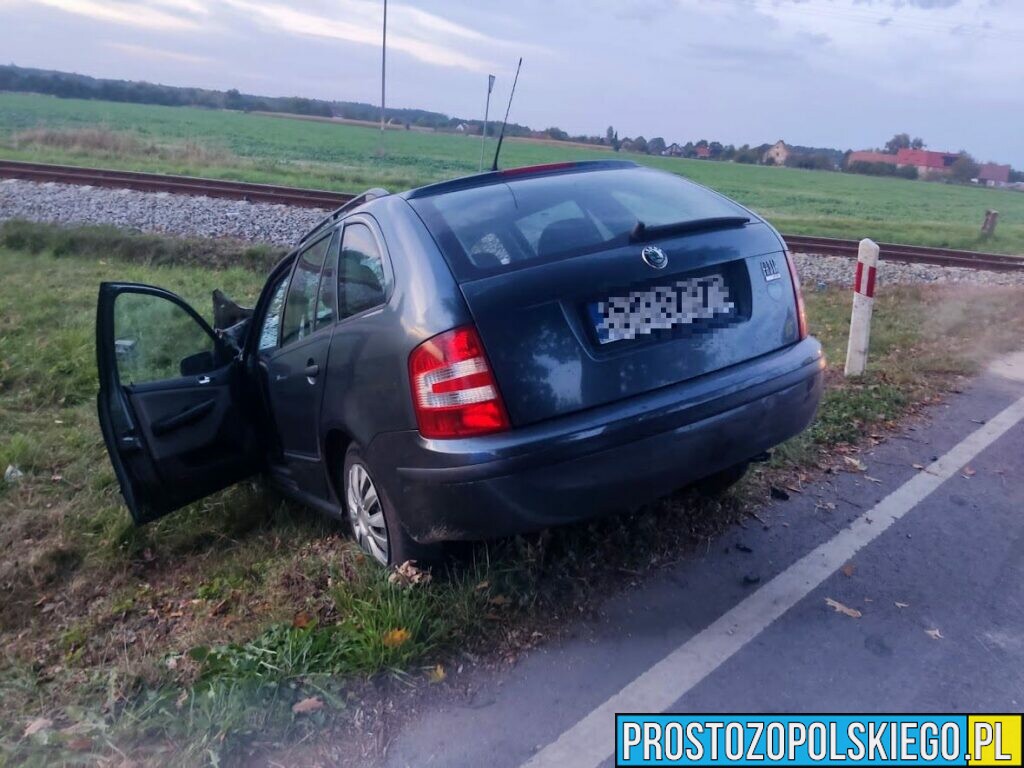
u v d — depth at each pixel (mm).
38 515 4840
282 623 3541
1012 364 7238
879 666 3293
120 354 4438
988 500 4609
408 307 3379
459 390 3186
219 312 6270
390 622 3398
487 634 3469
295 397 4371
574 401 3271
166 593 4117
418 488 3320
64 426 6223
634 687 3191
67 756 2877
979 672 3254
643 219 3812
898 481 4852
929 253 15156
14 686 3355
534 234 3590
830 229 22953
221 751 2873
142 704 3164
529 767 2838
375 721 3037
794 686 3189
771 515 4457
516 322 3240
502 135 4750
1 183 15898
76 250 12328
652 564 3971
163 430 4500
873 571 3930
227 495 5211
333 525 4699
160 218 13727
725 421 3506
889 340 8055
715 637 3469
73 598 4125
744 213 4109
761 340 3729
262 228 13484
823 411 5824
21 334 8203
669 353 3457
